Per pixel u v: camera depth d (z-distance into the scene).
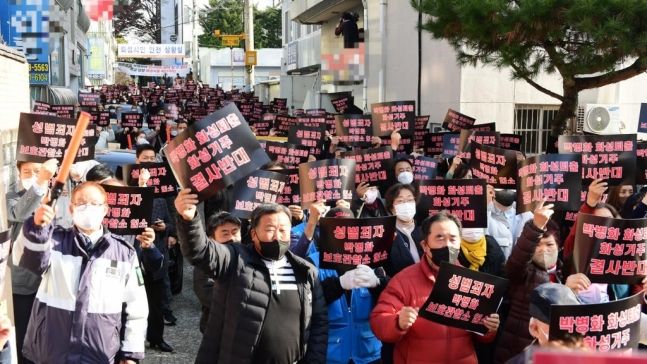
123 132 19.48
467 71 17.00
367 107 24.06
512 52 10.55
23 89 10.54
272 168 7.67
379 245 5.21
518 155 9.49
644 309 5.15
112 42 66.44
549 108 17.61
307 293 4.53
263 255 4.48
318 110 18.91
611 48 9.77
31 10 18.50
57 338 4.42
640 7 8.91
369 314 5.05
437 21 11.51
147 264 5.79
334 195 6.42
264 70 61.22
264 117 19.81
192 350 7.58
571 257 5.19
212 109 27.77
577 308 3.36
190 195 4.24
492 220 6.79
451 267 4.31
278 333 4.37
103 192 4.58
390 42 21.98
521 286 5.05
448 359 4.56
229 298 4.43
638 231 4.59
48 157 6.64
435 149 12.82
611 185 6.70
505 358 5.00
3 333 3.61
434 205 5.99
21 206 5.30
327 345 4.63
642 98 17.06
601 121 13.75
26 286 5.20
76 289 4.47
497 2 9.79
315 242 5.75
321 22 31.42
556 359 1.82
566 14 9.22
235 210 6.73
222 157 4.40
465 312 4.37
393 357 4.93
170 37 68.81
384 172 8.32
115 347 4.55
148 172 6.91
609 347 3.41
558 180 5.90
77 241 4.53
